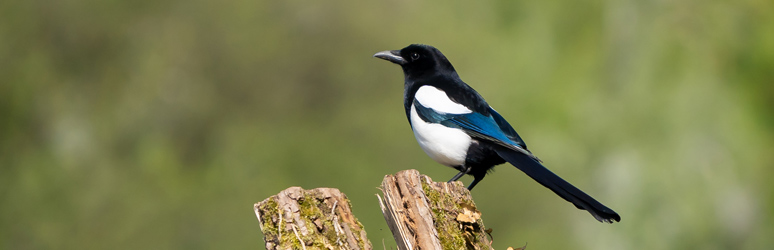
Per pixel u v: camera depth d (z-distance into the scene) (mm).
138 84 15711
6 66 15586
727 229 13219
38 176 15617
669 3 13398
